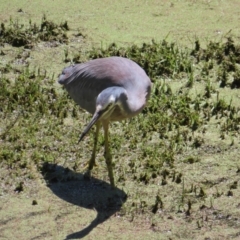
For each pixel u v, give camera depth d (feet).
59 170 41.01
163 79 49.42
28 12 58.44
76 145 43.06
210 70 50.49
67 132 44.14
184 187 39.63
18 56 51.72
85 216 37.58
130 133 43.88
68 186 39.81
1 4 59.62
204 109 46.32
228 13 58.54
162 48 52.19
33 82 48.52
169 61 50.62
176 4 59.82
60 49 52.90
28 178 40.32
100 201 38.68
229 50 52.47
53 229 36.63
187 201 38.60
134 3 59.93
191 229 36.73
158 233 36.40
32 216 37.47
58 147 42.80
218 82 49.19
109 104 37.06
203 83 49.11
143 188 39.60
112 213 37.83
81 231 36.47
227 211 37.99
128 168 41.14
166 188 39.58
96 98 39.73
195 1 60.08
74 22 56.85
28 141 43.27
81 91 41.32
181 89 48.42
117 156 42.09
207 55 51.80
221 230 36.68
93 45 53.52
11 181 40.01
